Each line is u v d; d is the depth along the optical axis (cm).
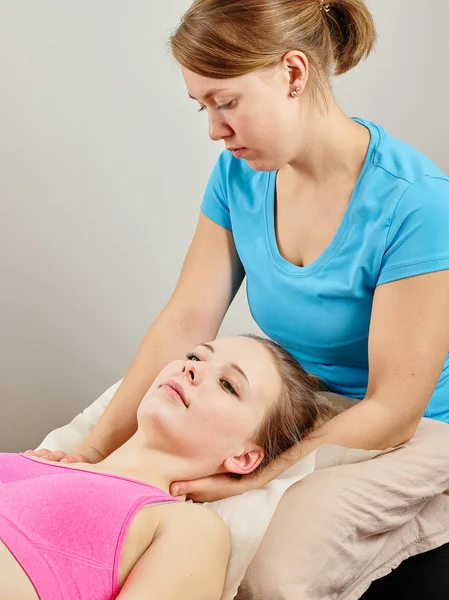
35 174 204
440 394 150
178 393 134
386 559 131
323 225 141
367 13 130
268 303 150
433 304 129
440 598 130
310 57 125
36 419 221
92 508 114
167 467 132
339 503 124
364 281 138
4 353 213
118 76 204
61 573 108
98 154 207
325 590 120
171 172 215
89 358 221
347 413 133
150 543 117
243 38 118
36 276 210
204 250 160
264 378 137
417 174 133
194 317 158
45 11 195
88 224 211
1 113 198
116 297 219
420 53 213
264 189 149
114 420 149
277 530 122
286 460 135
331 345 147
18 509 112
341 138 135
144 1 201
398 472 129
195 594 110
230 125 126
